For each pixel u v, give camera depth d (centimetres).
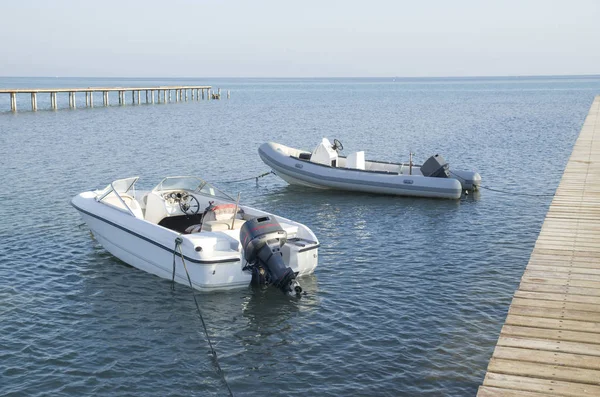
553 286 797
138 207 1324
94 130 4288
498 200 1931
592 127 2798
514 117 5809
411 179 1967
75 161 2756
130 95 12444
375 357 852
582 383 546
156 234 1143
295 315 1005
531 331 661
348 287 1135
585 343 629
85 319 991
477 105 8369
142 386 786
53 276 1192
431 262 1284
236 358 862
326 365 834
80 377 805
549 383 547
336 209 1825
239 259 1071
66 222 1595
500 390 535
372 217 1717
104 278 1180
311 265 1131
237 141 3731
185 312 1020
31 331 943
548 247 974
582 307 725
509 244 1415
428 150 3288
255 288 1105
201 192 1378
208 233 1114
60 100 9794
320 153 2141
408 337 913
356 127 4809
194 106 8112
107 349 888
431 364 826
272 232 1050
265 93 15975
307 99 11300
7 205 1794
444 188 1922
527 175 2398
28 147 3247
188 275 1084
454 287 1127
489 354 849
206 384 793
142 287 1130
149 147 3347
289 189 2147
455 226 1600
